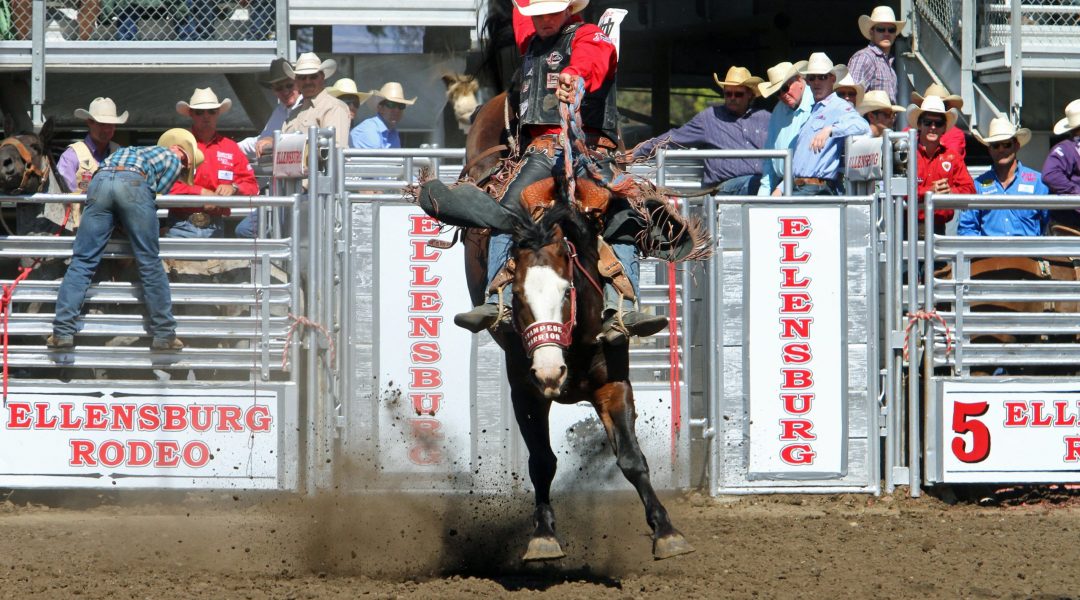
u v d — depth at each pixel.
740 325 18.11
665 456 18.11
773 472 18.17
